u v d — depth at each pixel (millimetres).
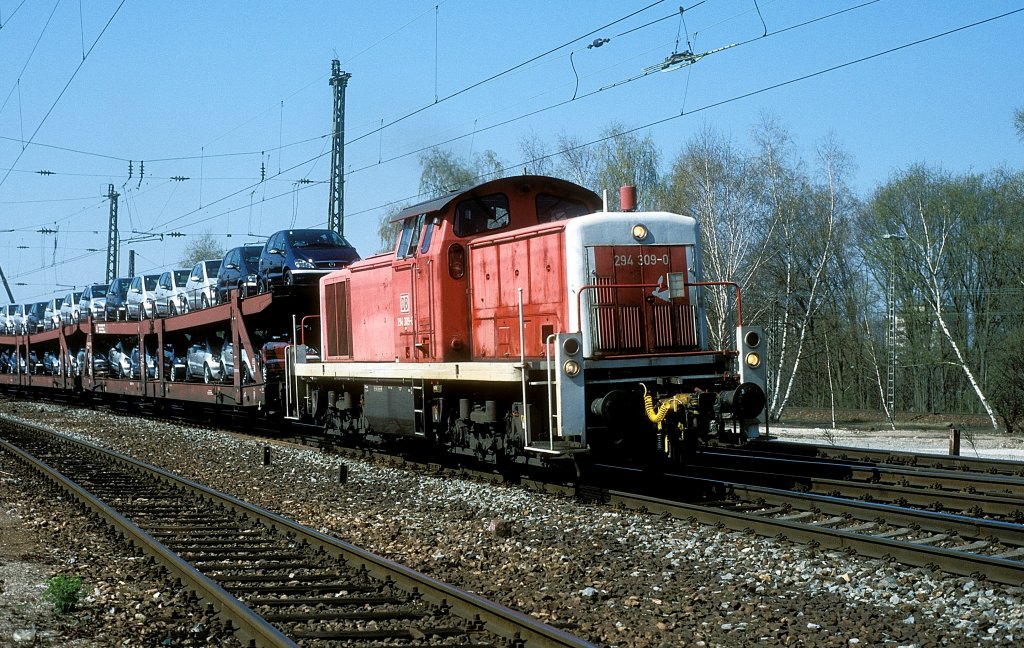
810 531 8805
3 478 14781
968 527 8984
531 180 13359
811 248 45219
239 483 14312
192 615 6938
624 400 11180
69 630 6570
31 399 40719
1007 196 44031
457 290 13672
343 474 13797
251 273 24188
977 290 44188
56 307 40031
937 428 33719
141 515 11344
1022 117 36344
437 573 8203
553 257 12023
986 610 6699
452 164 44438
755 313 39344
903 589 7281
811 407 49875
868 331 45875
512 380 11734
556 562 8391
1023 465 12898
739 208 37156
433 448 15555
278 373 20797
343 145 29953
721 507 10906
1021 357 33969
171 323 26109
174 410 29109
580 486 11852
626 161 40969
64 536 10180
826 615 6645
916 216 44719
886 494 11180
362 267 16359
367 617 6723
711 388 11781
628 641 6230
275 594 7453
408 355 14664
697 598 7148
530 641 6074
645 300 11930
